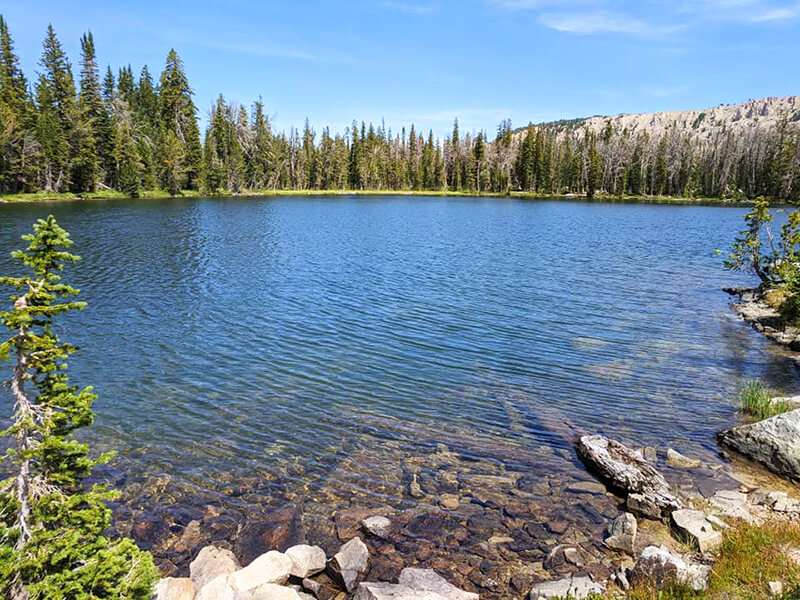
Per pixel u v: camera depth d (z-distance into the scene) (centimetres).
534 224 6894
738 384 1590
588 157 15300
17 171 7938
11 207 6912
